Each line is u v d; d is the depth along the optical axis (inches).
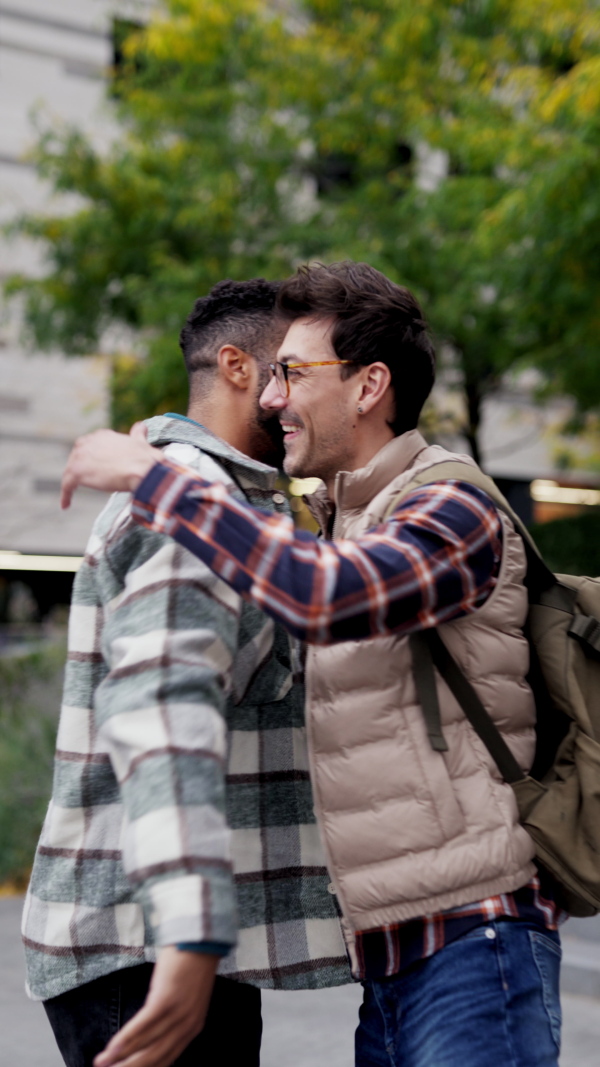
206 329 66.1
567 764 58.4
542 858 55.5
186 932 42.6
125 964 53.9
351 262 63.2
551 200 252.1
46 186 464.1
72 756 56.2
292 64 341.1
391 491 57.2
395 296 61.7
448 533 52.2
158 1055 43.4
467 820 54.3
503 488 562.6
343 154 373.1
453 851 53.7
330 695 55.9
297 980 57.8
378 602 49.5
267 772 59.4
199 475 52.2
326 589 48.3
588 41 285.3
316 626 48.5
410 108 331.3
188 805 44.4
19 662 309.4
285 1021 161.0
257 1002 60.6
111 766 55.5
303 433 61.8
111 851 54.9
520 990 53.5
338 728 55.5
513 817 55.1
